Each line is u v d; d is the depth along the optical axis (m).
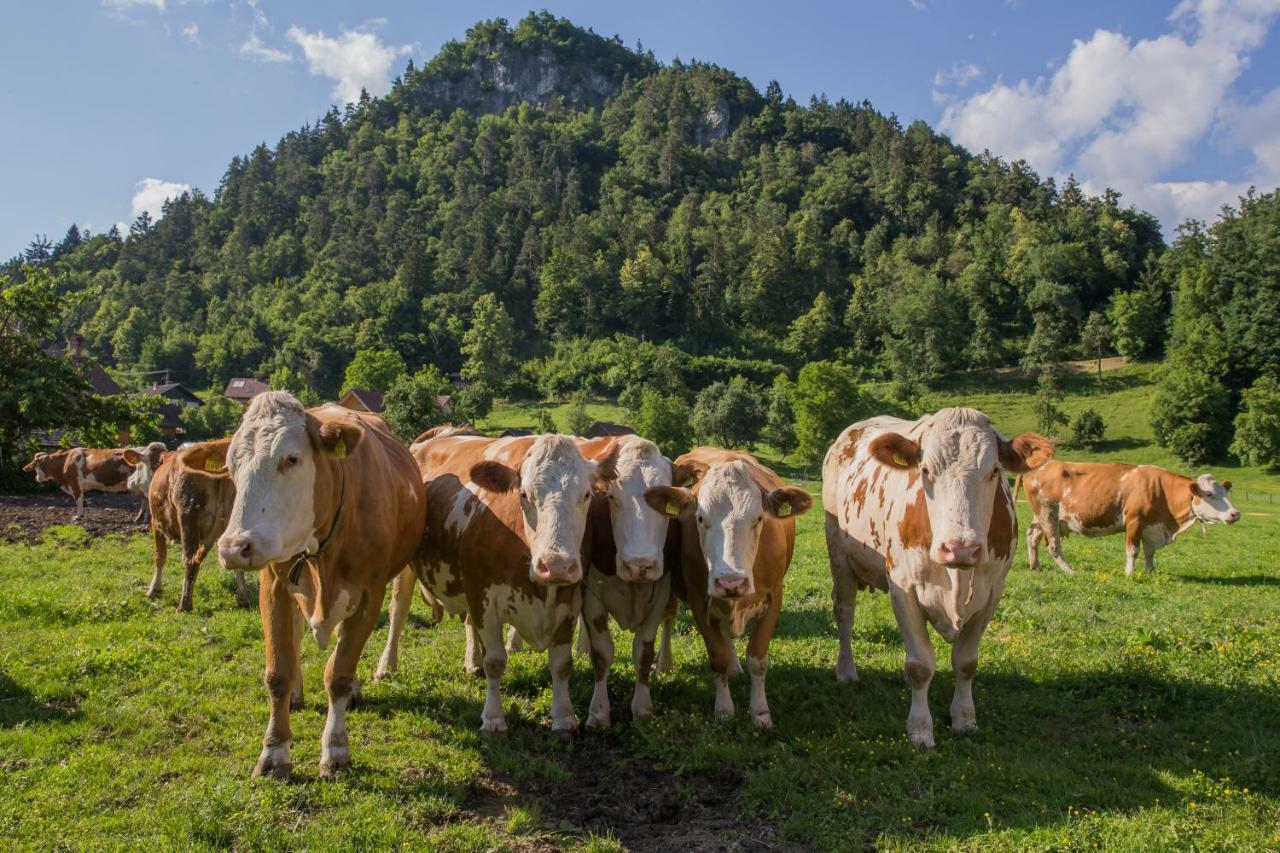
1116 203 181.25
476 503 7.18
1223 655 8.68
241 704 7.38
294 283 178.25
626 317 159.12
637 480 7.20
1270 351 84.75
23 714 6.92
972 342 126.69
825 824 5.39
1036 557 16.61
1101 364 115.75
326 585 5.97
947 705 7.66
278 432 5.41
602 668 7.39
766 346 152.12
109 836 5.00
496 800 5.84
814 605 11.88
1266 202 109.12
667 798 5.89
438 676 8.41
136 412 32.84
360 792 5.68
